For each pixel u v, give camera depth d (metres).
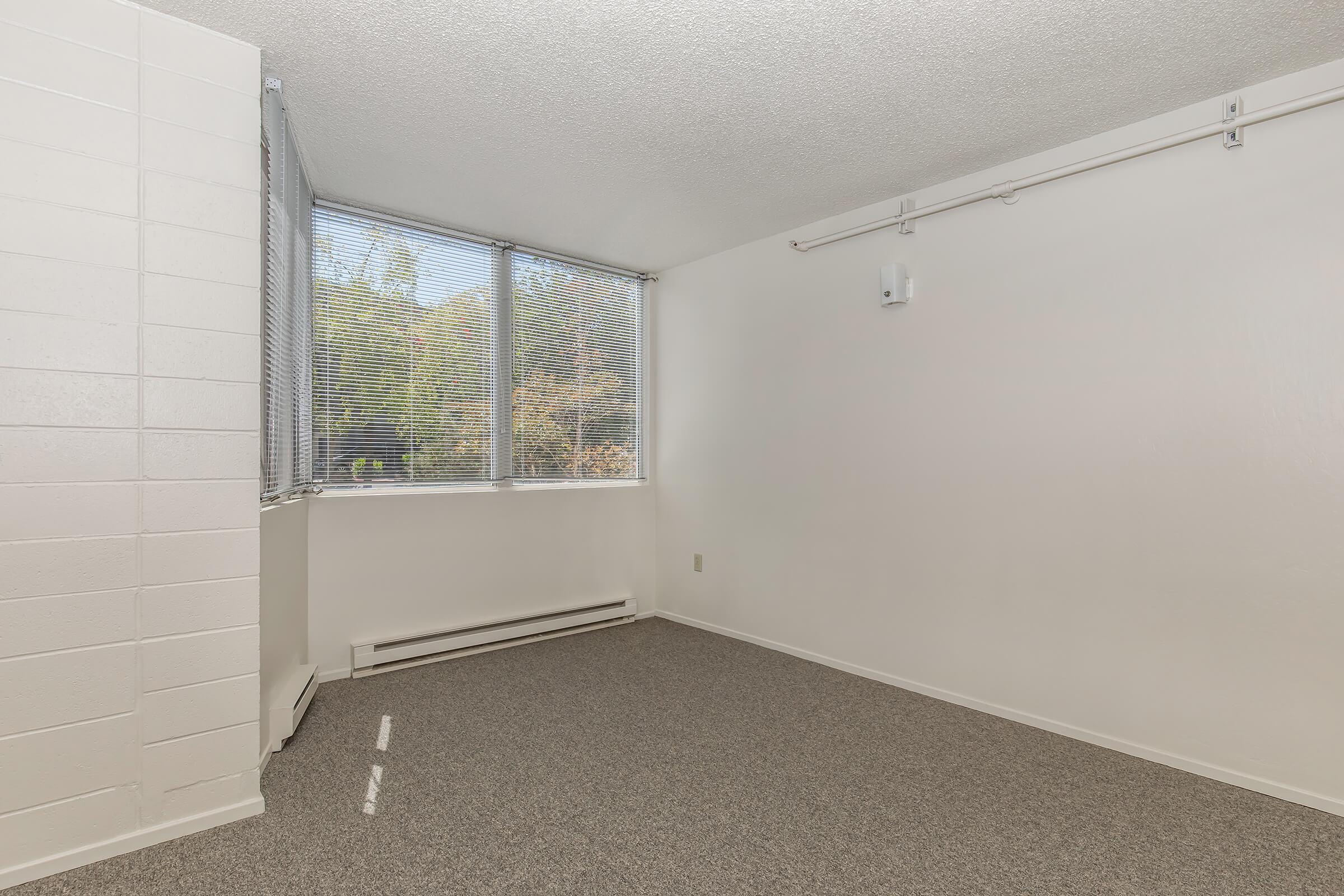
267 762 2.33
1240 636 2.26
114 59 1.78
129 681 1.79
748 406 4.01
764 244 3.91
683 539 4.43
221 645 1.93
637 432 4.62
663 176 3.01
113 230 1.77
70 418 1.71
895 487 3.27
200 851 1.79
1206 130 2.30
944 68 2.16
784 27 1.94
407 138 2.63
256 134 2.00
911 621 3.18
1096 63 2.14
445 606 3.62
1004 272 2.87
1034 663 2.76
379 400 3.43
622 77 2.21
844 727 2.71
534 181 3.05
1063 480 2.68
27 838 1.65
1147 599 2.46
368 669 3.31
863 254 3.41
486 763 2.35
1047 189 2.74
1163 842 1.89
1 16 1.63
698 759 2.39
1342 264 2.08
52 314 1.69
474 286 3.79
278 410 2.49
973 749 2.51
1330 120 2.11
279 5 1.82
